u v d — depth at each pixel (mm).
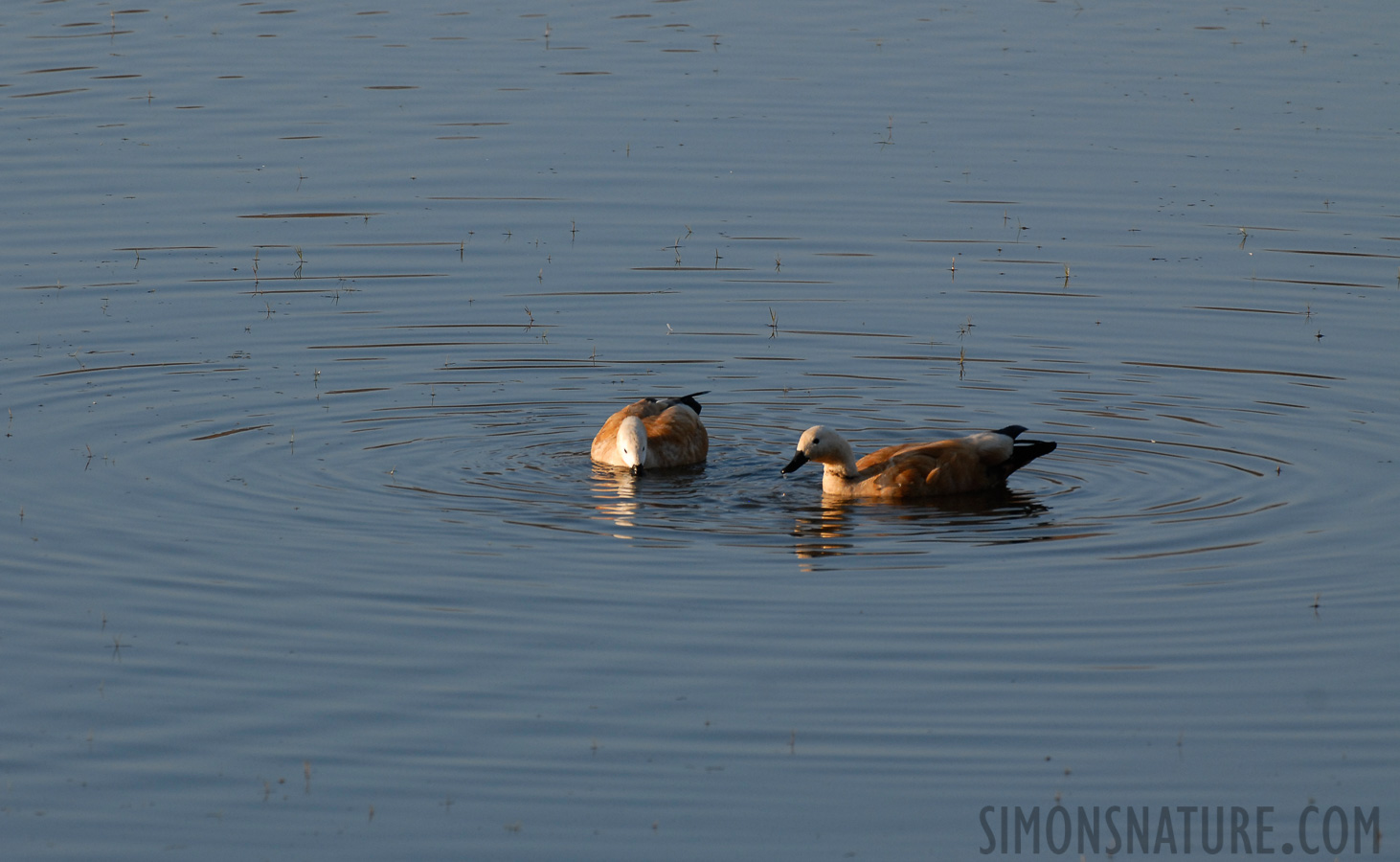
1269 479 17672
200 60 33469
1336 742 12359
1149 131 30125
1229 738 12383
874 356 21750
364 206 26625
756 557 15734
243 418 19359
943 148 29375
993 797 11625
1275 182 27766
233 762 12008
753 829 11203
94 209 26109
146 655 13547
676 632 14008
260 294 23406
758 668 13383
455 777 11820
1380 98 31844
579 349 22000
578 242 25531
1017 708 12773
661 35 36188
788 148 29391
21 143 28562
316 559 15438
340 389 20438
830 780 11805
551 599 14672
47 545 15648
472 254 25047
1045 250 25219
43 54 33562
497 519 16672
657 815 11359
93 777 11820
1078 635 13977
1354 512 16641
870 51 35094
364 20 36969
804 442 17625
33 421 18953
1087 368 21219
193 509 16641
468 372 21188
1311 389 20344
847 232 25969
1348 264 24516
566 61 34031
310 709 12719
